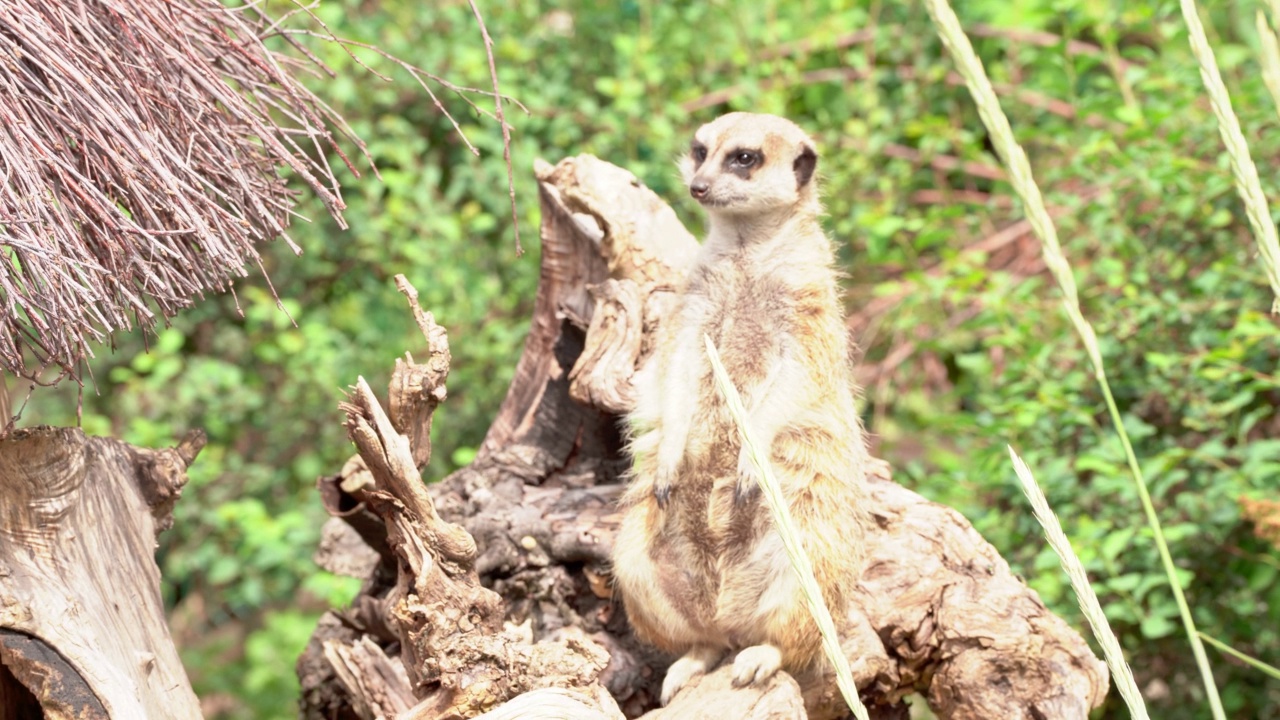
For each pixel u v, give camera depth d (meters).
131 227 2.87
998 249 8.21
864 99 8.15
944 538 4.27
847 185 7.88
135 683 3.27
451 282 7.55
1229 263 5.87
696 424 4.00
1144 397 6.11
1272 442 5.54
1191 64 6.64
